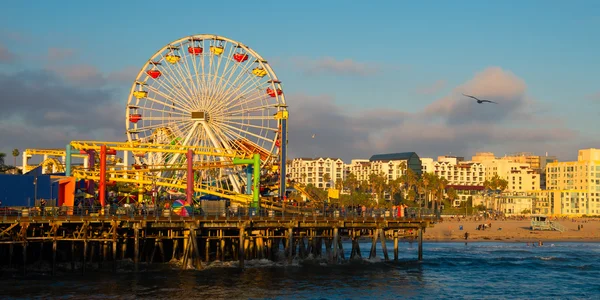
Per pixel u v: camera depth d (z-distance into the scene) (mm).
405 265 107125
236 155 115938
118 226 86750
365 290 84000
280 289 81875
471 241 184750
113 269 87250
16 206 91938
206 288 80438
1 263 89500
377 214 109438
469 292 87000
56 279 83000
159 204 111125
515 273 105250
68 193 98188
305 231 106438
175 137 135625
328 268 98500
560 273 106375
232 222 92188
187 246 91250
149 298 74062
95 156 114188
